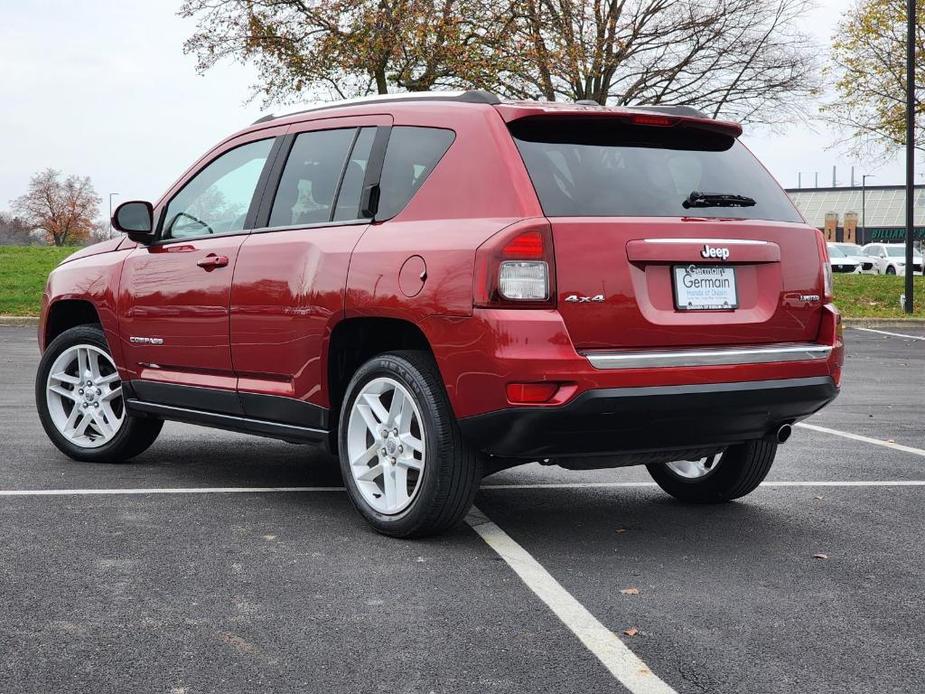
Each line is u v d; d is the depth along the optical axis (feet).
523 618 11.56
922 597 12.53
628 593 12.55
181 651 10.44
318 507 16.78
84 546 14.24
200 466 20.27
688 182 14.69
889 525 16.20
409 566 13.53
